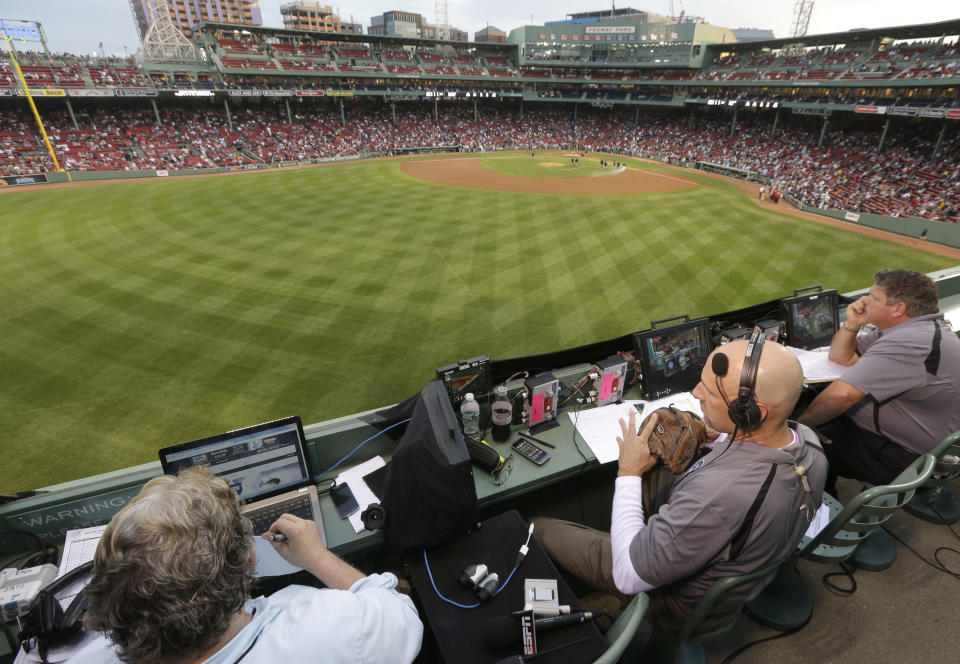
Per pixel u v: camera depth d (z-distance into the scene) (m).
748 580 1.97
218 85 49.72
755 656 2.77
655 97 62.53
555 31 67.31
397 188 34.06
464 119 69.25
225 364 11.97
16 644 2.38
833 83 43.03
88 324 13.84
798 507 1.96
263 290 16.19
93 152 41.22
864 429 3.48
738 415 1.91
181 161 41.81
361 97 64.31
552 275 17.69
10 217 25.17
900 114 36.44
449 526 2.32
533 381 3.76
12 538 2.87
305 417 10.14
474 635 2.02
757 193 35.62
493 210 28.03
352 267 18.34
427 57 66.81
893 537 3.52
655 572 1.96
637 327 13.84
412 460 2.33
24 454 9.12
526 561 2.32
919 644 2.84
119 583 1.08
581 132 68.25
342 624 1.25
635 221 25.72
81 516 2.97
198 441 2.92
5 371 11.64
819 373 4.23
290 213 26.39
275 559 2.66
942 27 38.53
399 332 13.55
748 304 15.30
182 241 21.27
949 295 6.61
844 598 3.09
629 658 2.69
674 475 2.47
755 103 50.69
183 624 1.09
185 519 1.16
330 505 3.20
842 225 25.47
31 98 37.84
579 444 3.71
